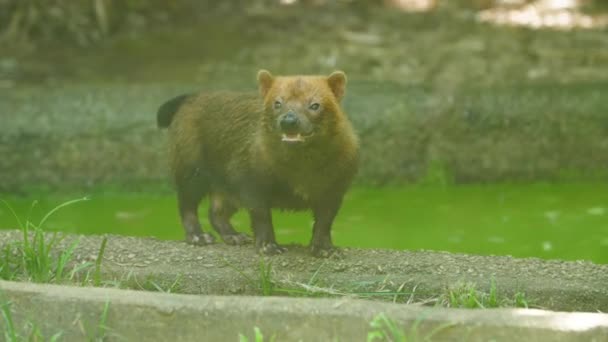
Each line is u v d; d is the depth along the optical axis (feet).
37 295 22.98
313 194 29.50
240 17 66.23
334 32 63.98
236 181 30.40
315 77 29.25
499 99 48.60
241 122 30.45
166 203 44.37
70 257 28.58
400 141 47.42
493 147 47.70
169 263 28.73
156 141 47.14
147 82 54.70
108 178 46.93
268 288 26.89
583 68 57.11
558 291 26.76
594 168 47.62
